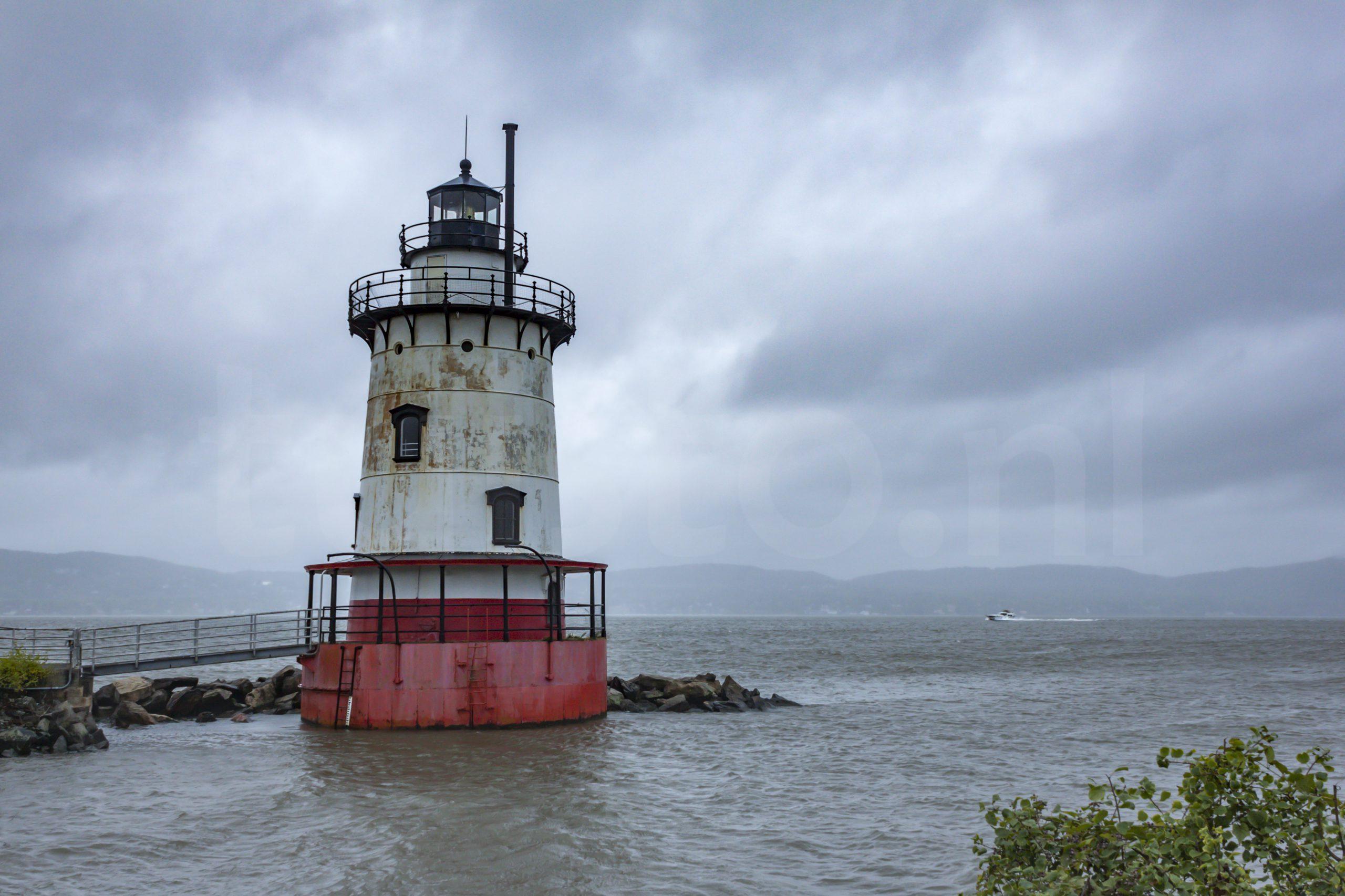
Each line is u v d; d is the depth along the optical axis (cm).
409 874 1677
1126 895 1077
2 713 2886
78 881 1656
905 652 10481
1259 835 1107
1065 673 7106
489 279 3478
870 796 2414
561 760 2705
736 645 12294
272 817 2061
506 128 3709
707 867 1772
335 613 3328
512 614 3291
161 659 3331
